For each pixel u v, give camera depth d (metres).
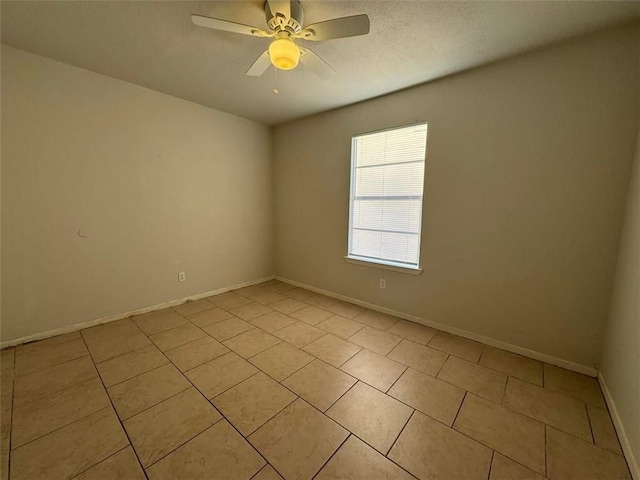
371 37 1.83
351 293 3.37
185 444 1.38
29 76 2.16
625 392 1.44
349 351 2.26
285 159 3.96
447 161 2.46
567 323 2.03
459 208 2.43
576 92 1.87
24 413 1.55
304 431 1.46
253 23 1.74
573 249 1.96
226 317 2.91
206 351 2.24
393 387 1.83
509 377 1.94
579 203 1.92
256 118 3.71
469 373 1.98
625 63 1.71
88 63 2.30
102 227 2.63
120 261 2.78
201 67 2.33
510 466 1.29
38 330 2.35
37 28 1.82
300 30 1.54
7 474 1.21
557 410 1.63
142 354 2.18
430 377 1.93
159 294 3.10
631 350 1.43
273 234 4.30
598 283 1.89
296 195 3.88
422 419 1.56
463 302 2.50
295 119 3.72
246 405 1.65
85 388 1.77
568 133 1.92
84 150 2.47
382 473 1.24
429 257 2.66
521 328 2.21
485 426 1.51
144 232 2.92
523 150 2.09
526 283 2.17
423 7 1.55
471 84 2.28
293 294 3.68
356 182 3.24
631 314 1.48
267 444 1.38
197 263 3.42
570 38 1.83
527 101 2.05
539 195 2.06
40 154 2.26
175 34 1.88
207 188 3.42
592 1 1.49
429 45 1.92
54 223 2.37
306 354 2.21
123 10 1.64
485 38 1.84
